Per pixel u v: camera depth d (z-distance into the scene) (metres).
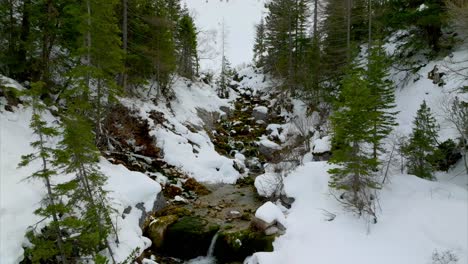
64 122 8.68
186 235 12.18
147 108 20.38
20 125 12.30
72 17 14.92
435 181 13.02
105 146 15.84
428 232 10.16
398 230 10.50
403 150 13.52
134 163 16.14
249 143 24.36
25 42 14.26
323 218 11.73
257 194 16.33
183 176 17.41
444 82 18.31
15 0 15.41
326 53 27.22
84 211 8.83
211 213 14.00
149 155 17.77
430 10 18.56
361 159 11.72
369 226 10.97
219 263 11.70
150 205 12.84
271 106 30.39
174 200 14.98
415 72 21.02
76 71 12.71
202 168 18.72
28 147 11.48
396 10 21.69
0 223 8.04
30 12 14.33
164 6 28.16
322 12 30.19
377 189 12.20
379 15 23.89
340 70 23.94
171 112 23.31
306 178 14.23
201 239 12.16
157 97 23.25
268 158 22.12
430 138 14.16
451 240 9.73
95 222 8.46
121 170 13.48
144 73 24.09
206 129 25.02
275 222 11.93
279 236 11.45
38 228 8.44
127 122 18.09
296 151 18.95
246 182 18.45
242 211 14.20
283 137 24.28
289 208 13.53
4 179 9.41
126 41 19.89
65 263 7.48
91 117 14.93
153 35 22.55
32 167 10.51
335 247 10.42
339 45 26.19
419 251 9.65
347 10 25.48
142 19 22.11
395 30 24.06
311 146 18.81
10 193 8.97
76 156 8.17
